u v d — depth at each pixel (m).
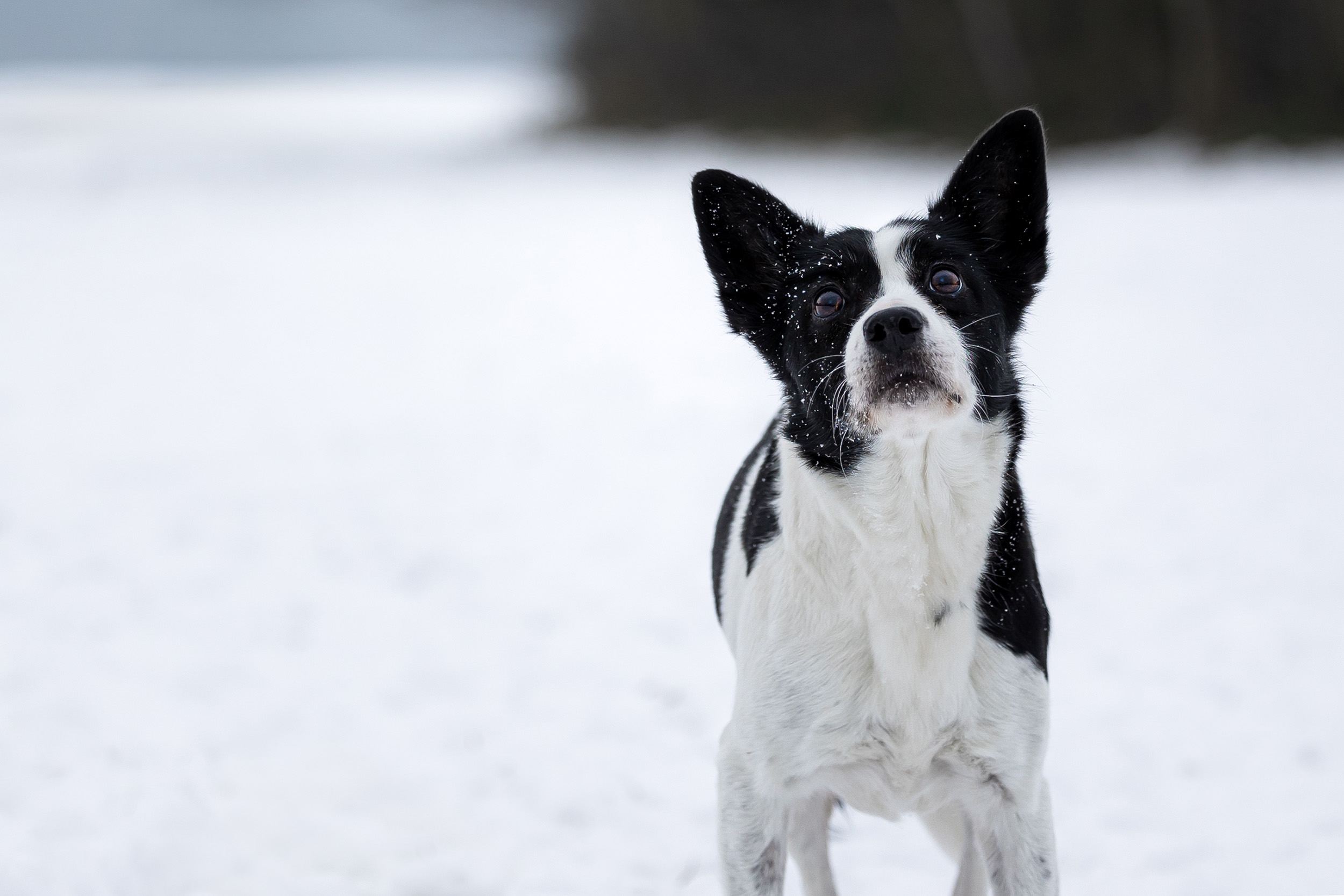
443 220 23.33
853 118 38.28
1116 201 21.28
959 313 3.38
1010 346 3.58
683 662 5.73
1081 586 6.34
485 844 4.20
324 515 7.89
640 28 44.00
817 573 3.34
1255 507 7.32
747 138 38.72
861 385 3.17
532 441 9.50
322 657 5.87
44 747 4.88
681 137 40.56
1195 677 5.32
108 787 4.51
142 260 19.45
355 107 66.50
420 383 11.52
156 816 4.21
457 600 6.56
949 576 3.23
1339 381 9.95
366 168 33.53
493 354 12.68
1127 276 14.84
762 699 3.37
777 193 22.98
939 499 3.21
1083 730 4.93
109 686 5.52
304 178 31.08
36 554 7.28
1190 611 5.99
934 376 3.12
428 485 8.50
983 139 3.60
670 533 7.47
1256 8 31.67
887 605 3.24
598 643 5.98
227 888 3.87
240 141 42.75
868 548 3.24
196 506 8.09
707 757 4.87
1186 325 12.31
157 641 6.05
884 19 39.44
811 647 3.33
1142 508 7.40
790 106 40.62
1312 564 6.46
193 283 17.41
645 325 13.92
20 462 9.12
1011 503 3.36
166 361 12.66
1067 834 4.24
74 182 30.00
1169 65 33.66
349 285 17.09
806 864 3.68
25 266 18.88
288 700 5.39
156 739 4.97
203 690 5.50
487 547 7.30
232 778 4.55
